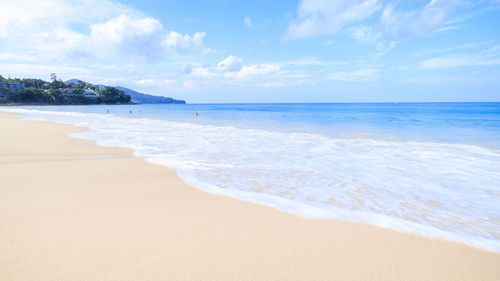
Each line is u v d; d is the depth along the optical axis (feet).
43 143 28.04
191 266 6.69
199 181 14.69
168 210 10.39
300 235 8.56
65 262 6.63
